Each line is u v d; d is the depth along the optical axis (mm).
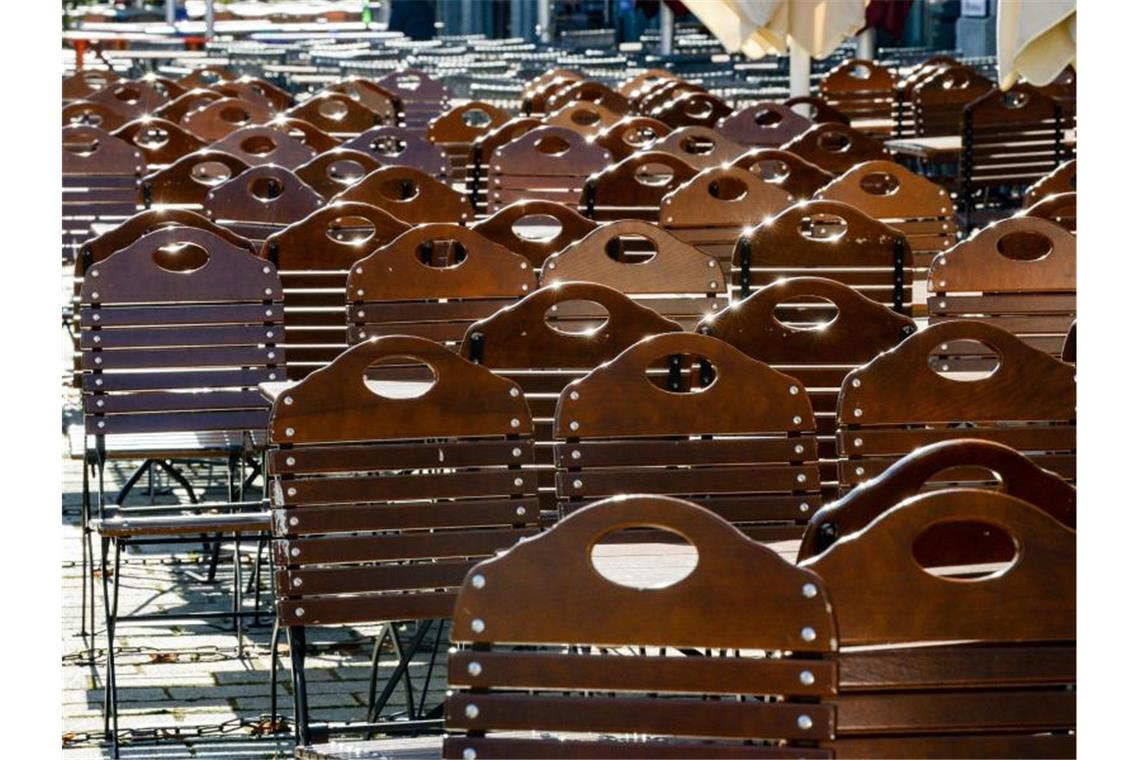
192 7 62500
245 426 12008
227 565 12953
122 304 11914
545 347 9781
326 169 17188
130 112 25938
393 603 8016
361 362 8047
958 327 8500
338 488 8008
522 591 5355
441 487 8070
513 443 8133
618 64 39719
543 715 5387
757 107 21984
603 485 8164
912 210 15414
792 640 5297
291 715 9898
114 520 9734
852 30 21812
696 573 5328
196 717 9844
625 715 5375
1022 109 22297
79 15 56188
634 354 8203
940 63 29375
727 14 23984
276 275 12109
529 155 19266
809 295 10000
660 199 16266
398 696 10250
